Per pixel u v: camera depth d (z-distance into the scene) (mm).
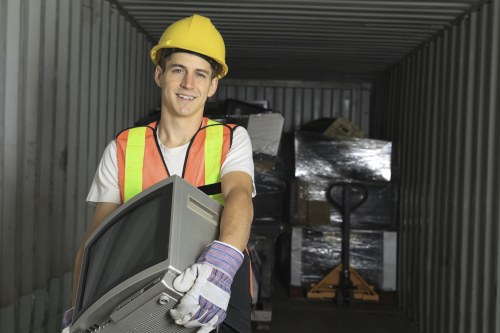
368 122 8336
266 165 4602
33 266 2922
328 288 5785
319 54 6520
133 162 1508
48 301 3164
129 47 5062
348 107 8375
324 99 8375
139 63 5504
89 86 3844
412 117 5711
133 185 1498
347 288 5703
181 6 4660
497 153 3479
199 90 1449
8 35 2582
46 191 3064
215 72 1539
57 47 3195
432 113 4945
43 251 3051
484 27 3756
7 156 2605
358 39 5590
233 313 1335
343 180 5625
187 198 1182
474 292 3734
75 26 3508
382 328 5039
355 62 6852
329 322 5160
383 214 5793
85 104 3736
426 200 5000
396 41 5520
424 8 4254
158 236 1106
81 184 3670
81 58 3660
